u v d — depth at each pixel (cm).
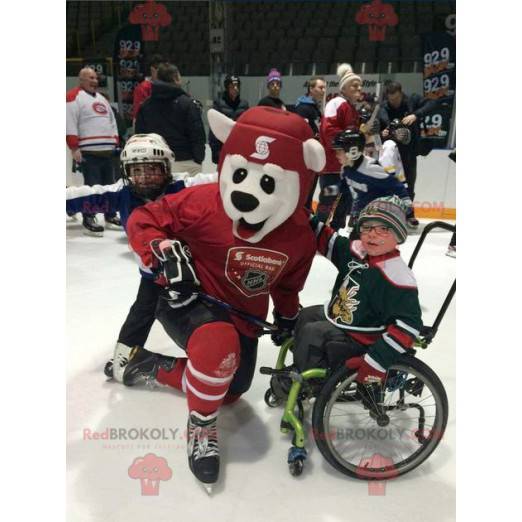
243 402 208
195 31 567
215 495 159
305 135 149
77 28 571
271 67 579
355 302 161
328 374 164
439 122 554
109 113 459
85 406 203
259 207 145
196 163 394
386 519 151
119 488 162
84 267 373
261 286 168
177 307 168
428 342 167
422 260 399
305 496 160
